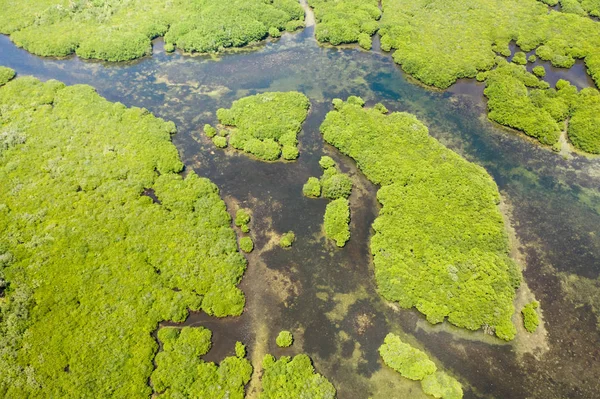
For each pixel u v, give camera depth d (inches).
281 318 2012.8
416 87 3316.9
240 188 2596.0
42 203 2362.2
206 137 2910.9
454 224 2310.5
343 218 2370.8
